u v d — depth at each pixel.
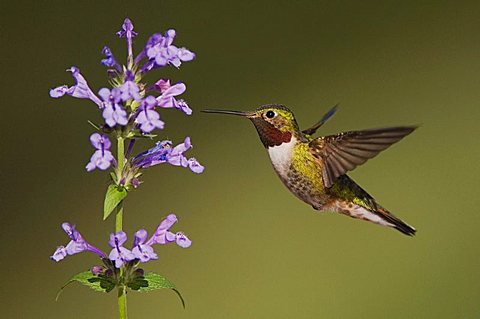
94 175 9.92
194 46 10.52
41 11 10.33
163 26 10.52
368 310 9.78
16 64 10.20
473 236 10.09
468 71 10.70
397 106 10.66
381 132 5.13
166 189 10.05
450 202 10.27
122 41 10.45
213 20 10.60
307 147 5.57
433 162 10.47
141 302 9.56
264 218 10.10
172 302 9.62
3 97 10.13
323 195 5.71
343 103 10.59
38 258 9.70
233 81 10.53
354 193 5.80
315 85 10.65
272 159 5.65
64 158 10.04
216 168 10.23
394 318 9.80
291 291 9.87
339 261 9.99
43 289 9.58
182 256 9.86
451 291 9.88
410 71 10.73
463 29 10.79
